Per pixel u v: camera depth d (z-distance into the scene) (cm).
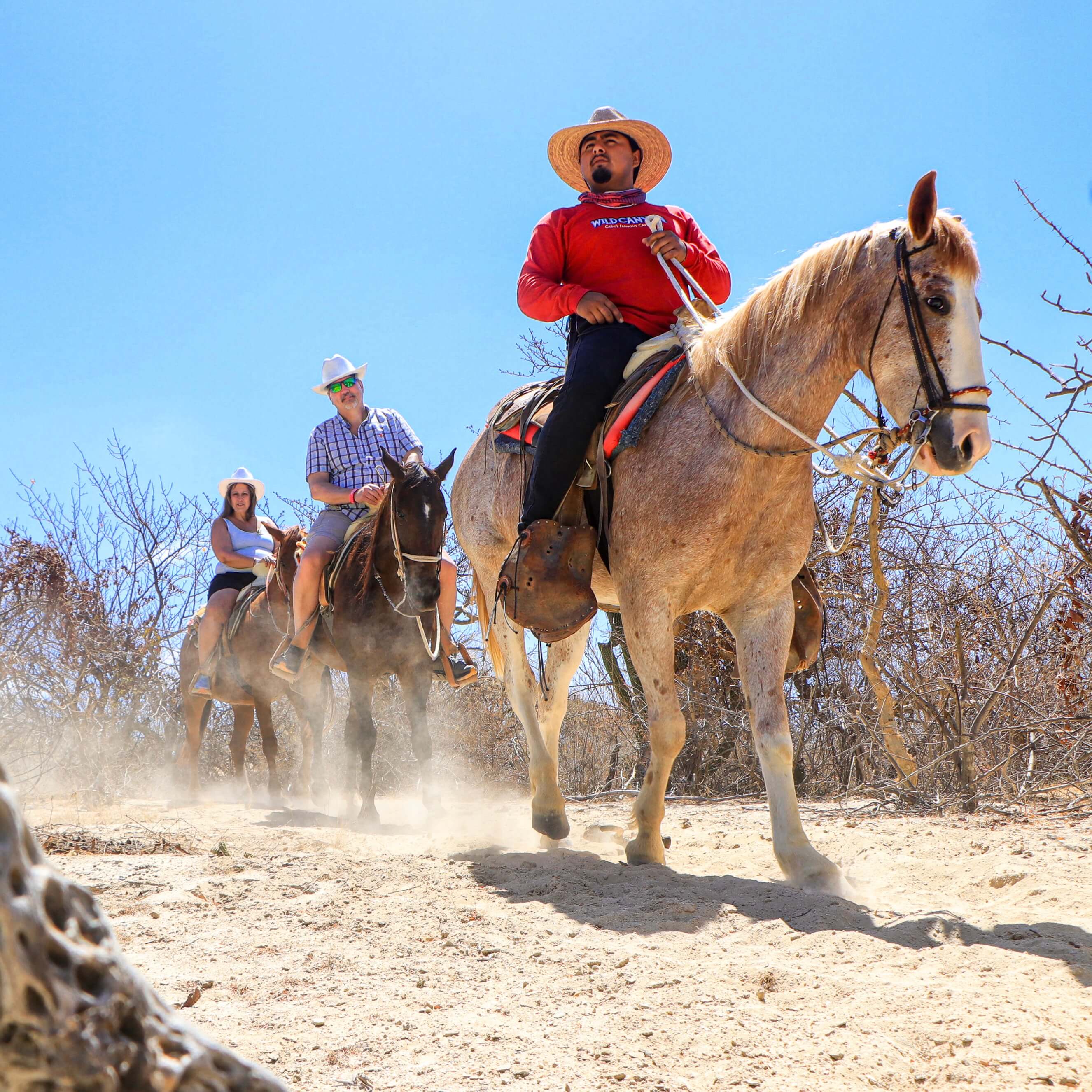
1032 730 724
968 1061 233
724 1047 241
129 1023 90
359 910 379
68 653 1149
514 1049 242
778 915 364
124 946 334
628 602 457
